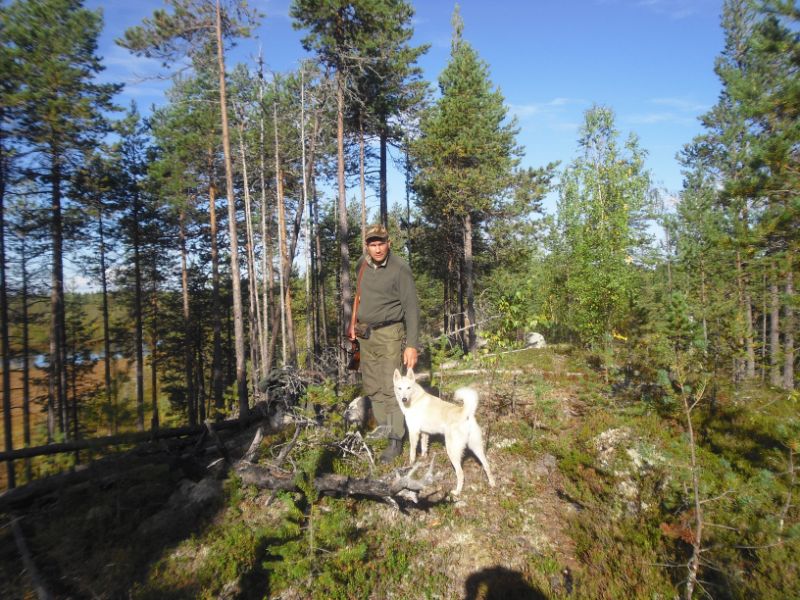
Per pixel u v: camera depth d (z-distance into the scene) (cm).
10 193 1497
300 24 1482
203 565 417
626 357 749
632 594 348
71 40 1395
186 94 1262
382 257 541
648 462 503
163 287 2788
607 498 472
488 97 1919
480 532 433
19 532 483
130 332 2653
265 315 2162
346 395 657
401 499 458
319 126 1759
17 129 1357
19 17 1325
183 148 1934
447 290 2873
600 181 834
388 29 1471
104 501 534
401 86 1781
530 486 504
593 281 803
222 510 500
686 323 358
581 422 655
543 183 1972
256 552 426
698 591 338
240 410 998
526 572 383
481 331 723
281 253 1945
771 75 492
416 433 545
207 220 2628
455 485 513
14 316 1886
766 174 470
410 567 395
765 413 630
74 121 1430
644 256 834
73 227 1848
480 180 1820
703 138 1777
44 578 414
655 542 397
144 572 416
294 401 799
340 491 466
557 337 1523
